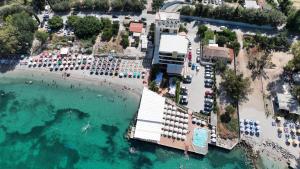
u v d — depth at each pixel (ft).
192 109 520.01
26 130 512.22
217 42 622.13
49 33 642.22
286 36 637.71
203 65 587.68
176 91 539.70
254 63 588.50
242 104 527.40
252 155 468.34
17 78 578.25
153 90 542.98
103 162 471.21
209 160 467.93
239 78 531.09
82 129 510.58
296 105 515.09
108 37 629.10
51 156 480.23
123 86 560.61
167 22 564.71
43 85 568.00
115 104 540.52
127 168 463.01
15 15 624.18
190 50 611.88
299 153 469.16
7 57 605.31
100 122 519.19
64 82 569.64
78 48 615.57
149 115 498.69
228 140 483.92
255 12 654.94
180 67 565.94
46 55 605.31
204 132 490.49
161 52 544.62
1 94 558.15
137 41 622.95
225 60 584.81
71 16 654.12
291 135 488.02
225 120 506.07
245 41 632.38
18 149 489.26
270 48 619.67
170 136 485.97
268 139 484.33
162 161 468.34
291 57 606.96
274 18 648.79
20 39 591.37
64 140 498.69
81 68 585.22
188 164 464.65
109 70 581.12
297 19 639.76
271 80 564.71
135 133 481.05
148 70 582.35
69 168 465.47
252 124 499.10
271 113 516.32
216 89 546.26
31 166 468.75
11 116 531.09
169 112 509.76
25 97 554.46
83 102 545.85
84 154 481.05
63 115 529.86
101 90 558.15
